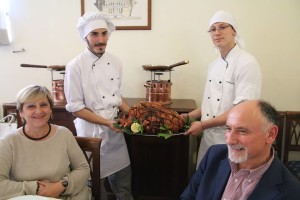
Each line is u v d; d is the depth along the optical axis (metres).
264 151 0.92
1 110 2.62
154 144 1.96
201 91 2.34
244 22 2.19
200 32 2.25
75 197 1.31
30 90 1.26
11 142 1.25
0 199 1.17
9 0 2.43
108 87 1.77
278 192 0.88
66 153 1.35
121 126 1.49
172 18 2.26
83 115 1.67
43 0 2.39
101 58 1.75
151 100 2.03
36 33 2.45
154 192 2.05
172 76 2.34
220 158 1.14
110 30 1.80
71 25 2.40
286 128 2.13
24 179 1.25
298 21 2.14
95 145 1.43
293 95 2.25
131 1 2.27
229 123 0.93
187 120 1.55
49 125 1.36
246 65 1.49
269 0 2.13
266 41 2.19
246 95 1.47
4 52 2.53
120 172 1.91
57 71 2.32
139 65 2.37
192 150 2.26
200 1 2.20
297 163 2.10
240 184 0.99
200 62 2.29
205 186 1.12
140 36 2.32
